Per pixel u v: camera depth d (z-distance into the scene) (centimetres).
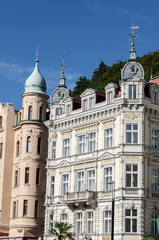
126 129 5919
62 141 6800
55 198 6688
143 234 5597
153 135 6050
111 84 6203
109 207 5853
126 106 5950
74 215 6297
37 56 7906
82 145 6500
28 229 7175
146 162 5869
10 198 7762
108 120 6141
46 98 7700
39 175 7412
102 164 6084
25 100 7644
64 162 6656
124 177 5766
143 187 5728
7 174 7831
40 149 7494
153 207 5803
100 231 5897
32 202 7262
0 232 7525
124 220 5631
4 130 8044
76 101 6869
